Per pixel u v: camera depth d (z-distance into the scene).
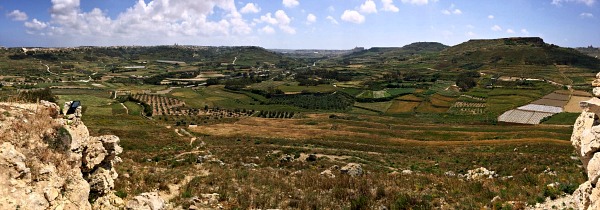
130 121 111.38
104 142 20.78
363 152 66.88
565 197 22.66
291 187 29.58
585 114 17.64
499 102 159.62
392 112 164.00
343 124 126.69
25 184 13.57
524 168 41.44
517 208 22.34
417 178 34.44
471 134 98.56
